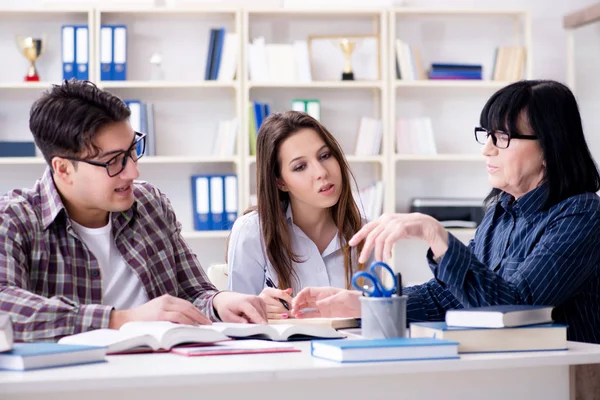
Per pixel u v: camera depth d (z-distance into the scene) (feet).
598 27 16.52
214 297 6.53
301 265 8.13
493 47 16.87
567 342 5.15
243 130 15.51
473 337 4.62
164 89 16.17
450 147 16.85
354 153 16.51
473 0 16.81
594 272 6.28
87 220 6.76
